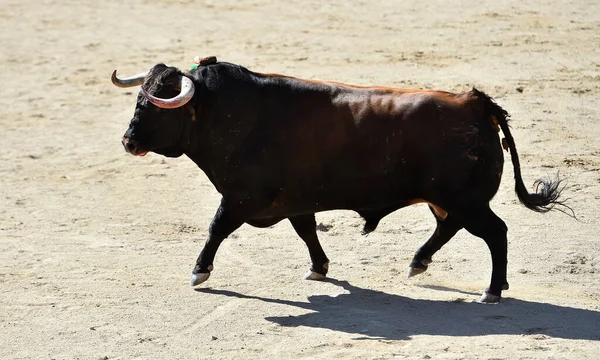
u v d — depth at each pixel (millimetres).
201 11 65125
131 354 20844
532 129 39531
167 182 36438
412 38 55469
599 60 49625
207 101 23969
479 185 22719
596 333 21250
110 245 29109
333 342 21109
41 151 41375
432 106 22828
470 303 23312
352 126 23266
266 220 25406
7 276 26312
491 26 56969
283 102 23875
